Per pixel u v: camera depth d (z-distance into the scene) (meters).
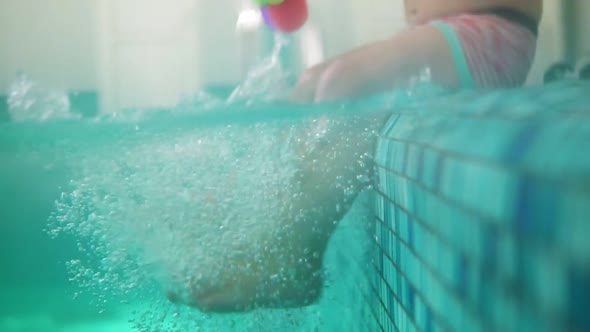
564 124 0.58
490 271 0.60
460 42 1.51
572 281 0.42
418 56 1.51
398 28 1.88
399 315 1.18
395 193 1.20
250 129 1.57
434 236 0.85
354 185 1.53
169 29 2.01
